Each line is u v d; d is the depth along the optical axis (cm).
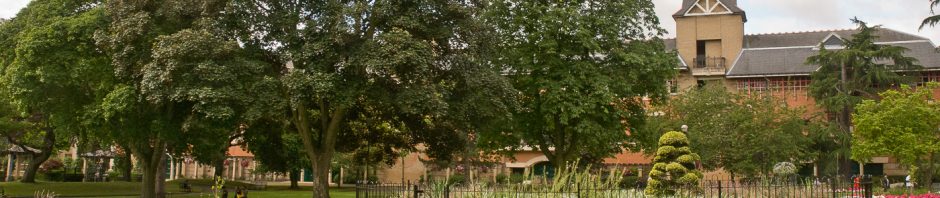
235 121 2470
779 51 5238
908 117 3328
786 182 2389
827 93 4500
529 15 2847
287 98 2381
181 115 2605
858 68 4394
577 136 2988
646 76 2961
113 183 4556
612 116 2925
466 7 2497
